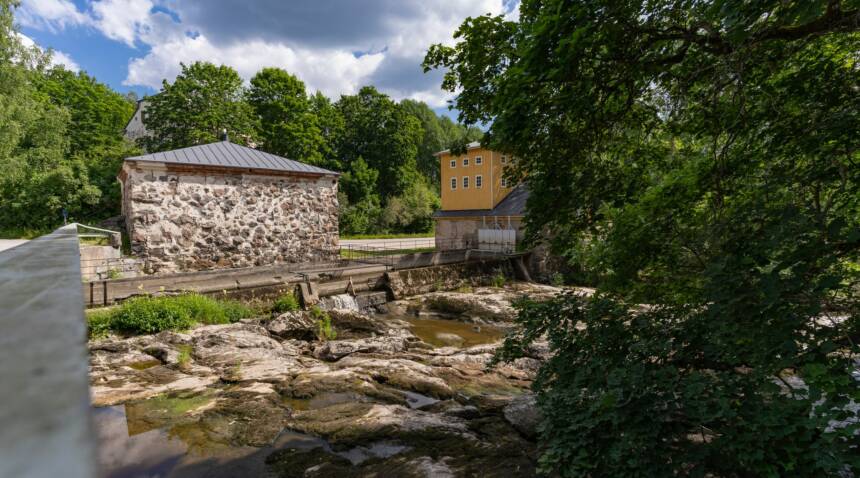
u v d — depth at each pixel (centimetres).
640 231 471
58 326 52
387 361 873
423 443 554
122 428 571
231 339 937
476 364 895
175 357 827
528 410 635
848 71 388
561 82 362
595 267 553
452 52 478
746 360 323
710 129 459
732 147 463
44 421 23
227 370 787
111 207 2339
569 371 420
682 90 421
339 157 4978
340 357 934
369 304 1542
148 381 720
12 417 23
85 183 2250
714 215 420
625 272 488
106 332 904
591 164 467
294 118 3884
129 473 483
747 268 321
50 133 2416
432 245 3183
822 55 402
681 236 451
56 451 19
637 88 412
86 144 3416
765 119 415
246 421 598
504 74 419
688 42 380
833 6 320
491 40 445
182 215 1373
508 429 604
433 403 693
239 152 1636
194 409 627
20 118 2166
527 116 373
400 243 3338
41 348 41
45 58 2264
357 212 4388
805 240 313
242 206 1505
